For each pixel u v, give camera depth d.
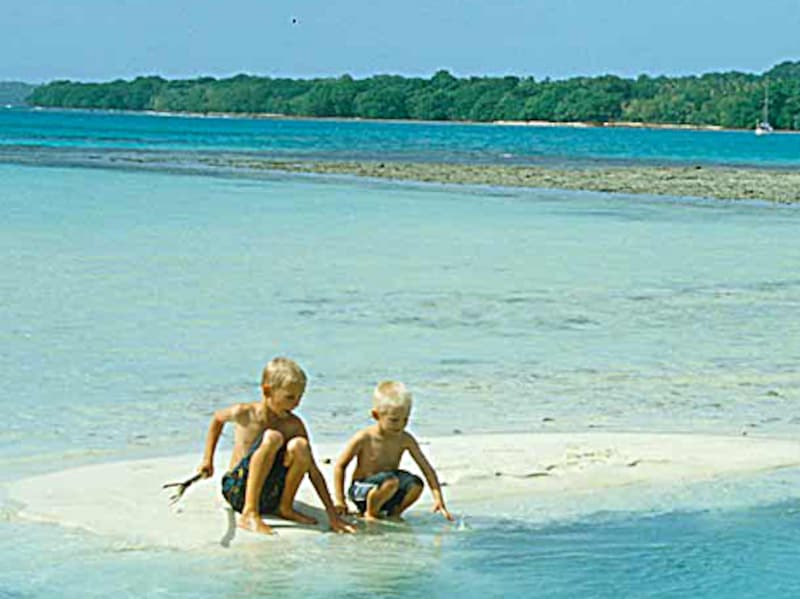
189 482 7.86
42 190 35.62
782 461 9.37
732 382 12.28
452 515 7.97
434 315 15.70
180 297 16.53
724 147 117.88
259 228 26.17
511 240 25.11
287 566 6.95
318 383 11.84
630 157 83.00
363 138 123.88
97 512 7.76
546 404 11.21
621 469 9.05
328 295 17.09
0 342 13.27
